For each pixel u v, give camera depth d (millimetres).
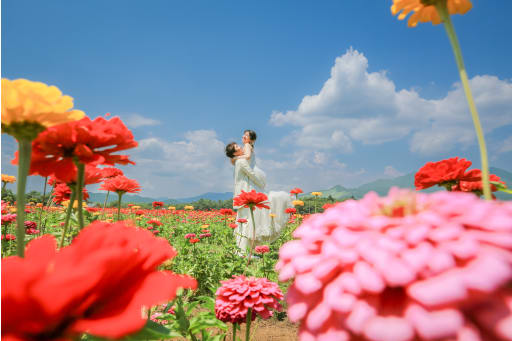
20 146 717
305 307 594
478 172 1707
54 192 3086
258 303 1854
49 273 396
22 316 360
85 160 962
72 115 735
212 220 14656
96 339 479
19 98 649
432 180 1832
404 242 536
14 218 3789
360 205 721
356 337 514
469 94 965
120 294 481
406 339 437
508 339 410
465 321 445
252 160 8016
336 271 607
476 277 441
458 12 1139
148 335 534
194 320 1728
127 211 10117
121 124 1157
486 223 527
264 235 7352
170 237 8914
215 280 4500
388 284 527
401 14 1217
